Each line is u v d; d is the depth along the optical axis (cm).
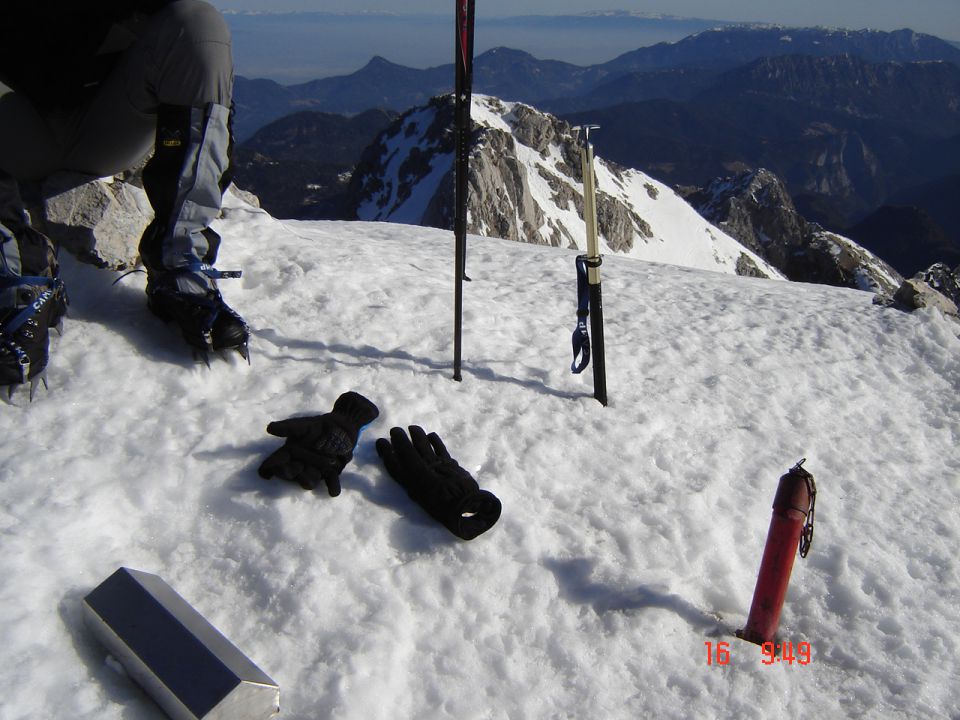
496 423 413
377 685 270
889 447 472
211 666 237
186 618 255
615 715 280
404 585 311
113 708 240
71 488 310
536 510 364
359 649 278
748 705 289
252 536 316
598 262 426
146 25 350
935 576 363
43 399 351
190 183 358
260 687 239
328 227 1009
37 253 369
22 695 230
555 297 635
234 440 356
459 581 317
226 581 299
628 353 534
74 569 280
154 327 411
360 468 360
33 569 270
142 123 381
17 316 334
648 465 406
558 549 344
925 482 439
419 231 1009
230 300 473
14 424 336
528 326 545
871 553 369
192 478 331
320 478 338
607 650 303
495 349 494
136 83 355
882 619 333
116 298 422
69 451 329
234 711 235
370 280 529
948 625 334
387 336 473
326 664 273
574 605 320
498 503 338
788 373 539
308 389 402
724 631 320
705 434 447
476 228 11425
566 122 15275
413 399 412
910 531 393
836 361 573
